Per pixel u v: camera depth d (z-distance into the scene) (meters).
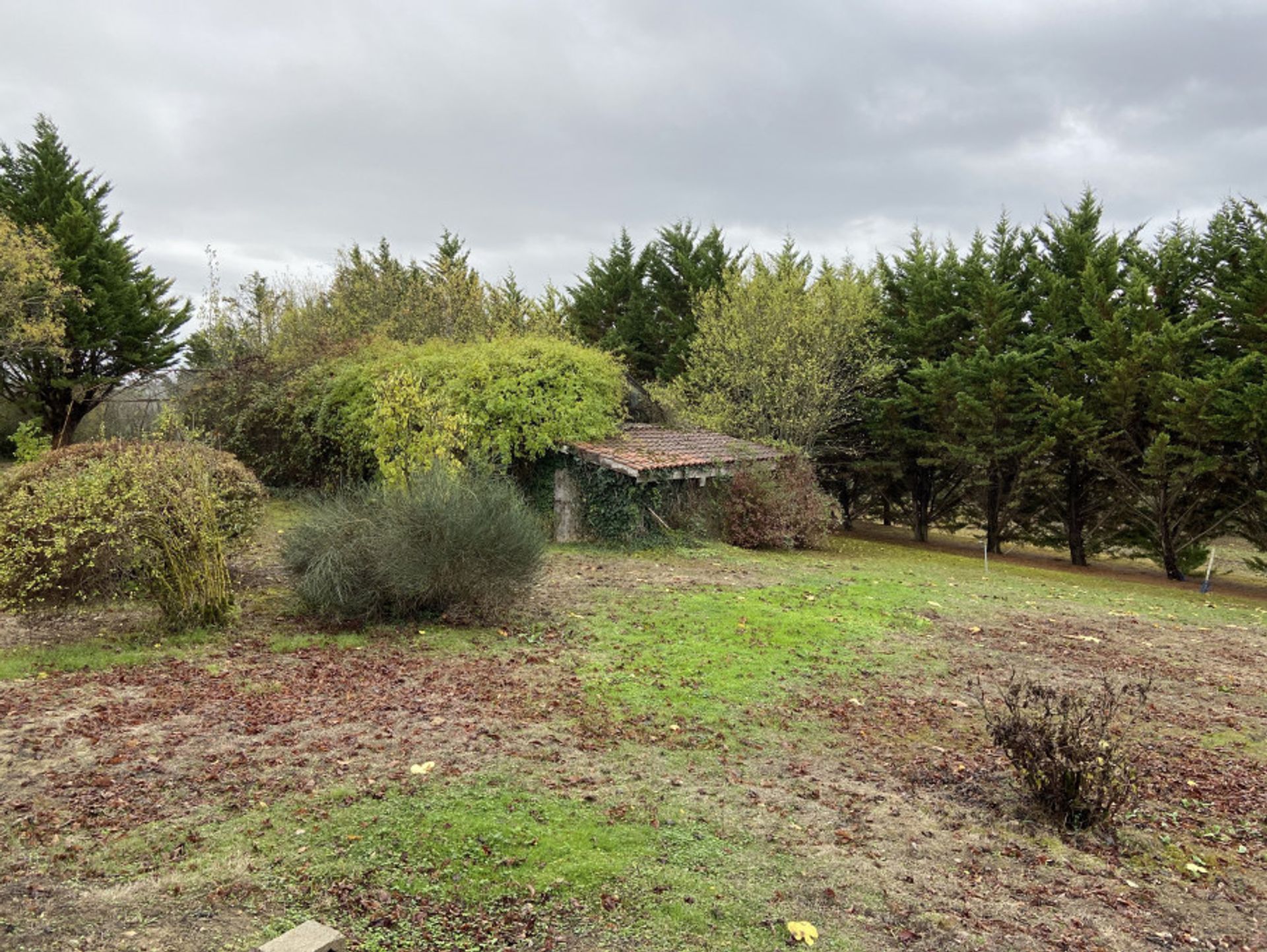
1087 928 3.96
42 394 27.20
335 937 3.32
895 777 5.77
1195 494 18.28
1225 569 21.17
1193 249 19.52
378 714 6.23
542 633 9.05
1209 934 3.96
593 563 13.95
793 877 4.23
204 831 4.30
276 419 20.47
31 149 28.47
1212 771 6.12
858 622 10.40
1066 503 21.59
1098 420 19.06
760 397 22.75
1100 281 20.03
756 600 11.32
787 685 7.70
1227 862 4.75
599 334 36.31
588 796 5.00
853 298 23.19
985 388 20.72
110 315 27.47
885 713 7.14
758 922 3.79
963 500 24.59
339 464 18.91
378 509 9.35
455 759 5.41
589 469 16.12
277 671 7.27
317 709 6.30
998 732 5.45
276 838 4.26
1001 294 21.75
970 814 5.20
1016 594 13.73
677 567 14.05
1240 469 17.19
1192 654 9.89
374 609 9.16
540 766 5.41
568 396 16.34
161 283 31.45
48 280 22.81
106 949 3.29
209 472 9.20
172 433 9.84
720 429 22.42
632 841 4.47
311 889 3.82
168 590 8.44
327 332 23.92
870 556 18.55
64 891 3.70
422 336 24.28
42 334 22.22
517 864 4.14
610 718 6.50
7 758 5.12
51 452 10.84
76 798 4.61
